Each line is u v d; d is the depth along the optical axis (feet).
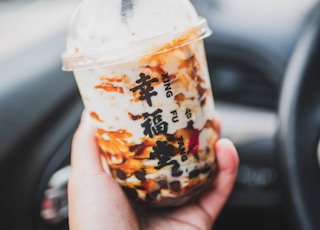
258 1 2.23
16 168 1.37
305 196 1.18
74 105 1.57
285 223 1.59
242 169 1.60
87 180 1.05
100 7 0.91
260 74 2.07
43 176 1.40
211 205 1.15
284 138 1.23
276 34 2.08
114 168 0.98
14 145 1.38
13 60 1.65
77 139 1.10
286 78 1.29
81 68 0.89
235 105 1.93
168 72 0.88
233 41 2.11
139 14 0.88
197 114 0.94
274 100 2.05
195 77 0.92
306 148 1.21
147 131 0.90
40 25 2.01
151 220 1.13
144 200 0.99
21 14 2.22
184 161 0.94
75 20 0.95
